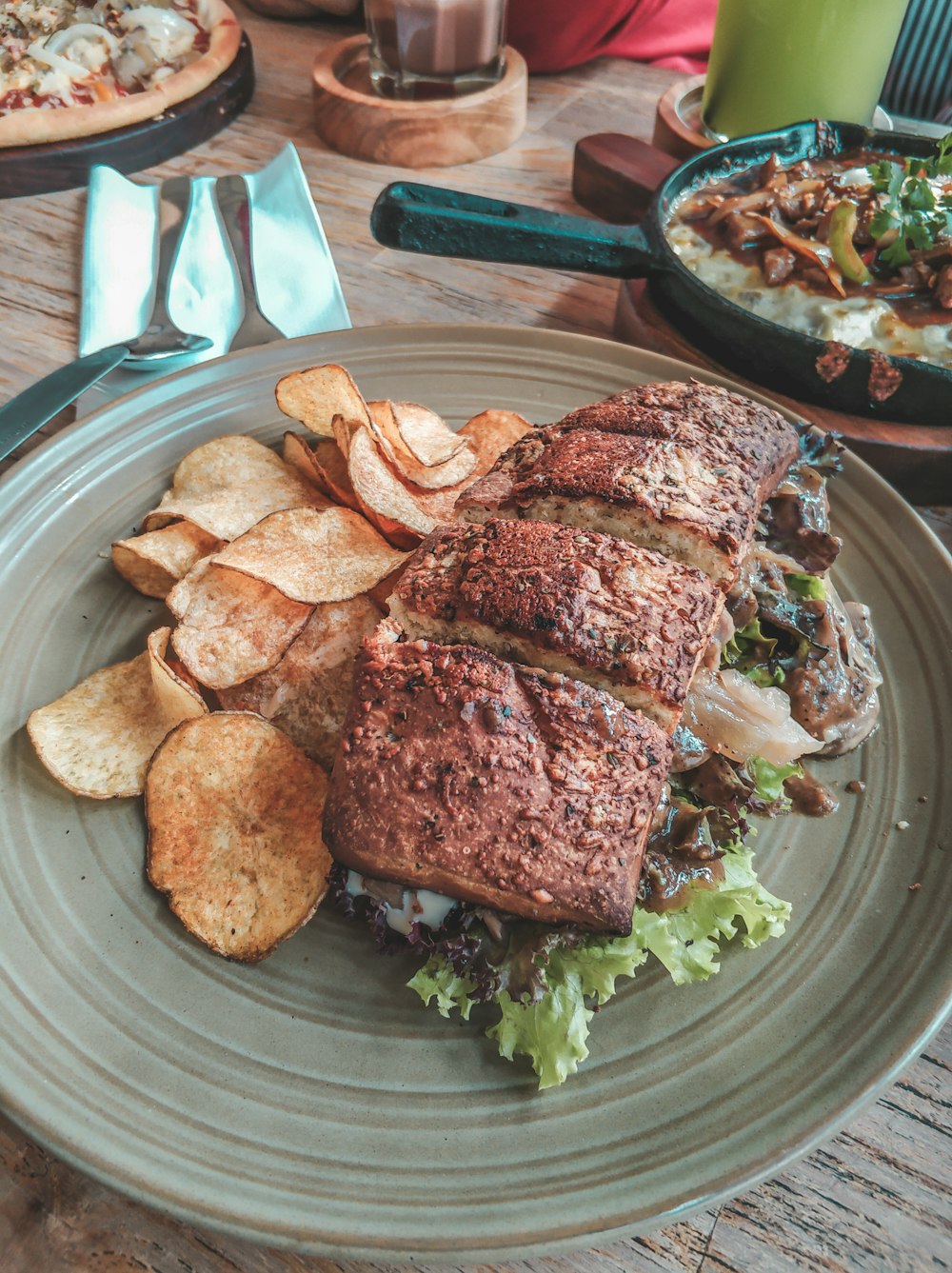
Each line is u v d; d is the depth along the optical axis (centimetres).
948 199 36
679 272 32
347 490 28
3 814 21
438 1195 16
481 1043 19
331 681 24
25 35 47
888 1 40
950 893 21
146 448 29
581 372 32
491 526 22
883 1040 18
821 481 27
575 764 19
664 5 55
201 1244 17
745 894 20
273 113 49
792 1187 18
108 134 44
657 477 23
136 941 20
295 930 20
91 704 23
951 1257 18
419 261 41
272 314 36
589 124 50
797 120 43
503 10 45
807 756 24
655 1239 18
